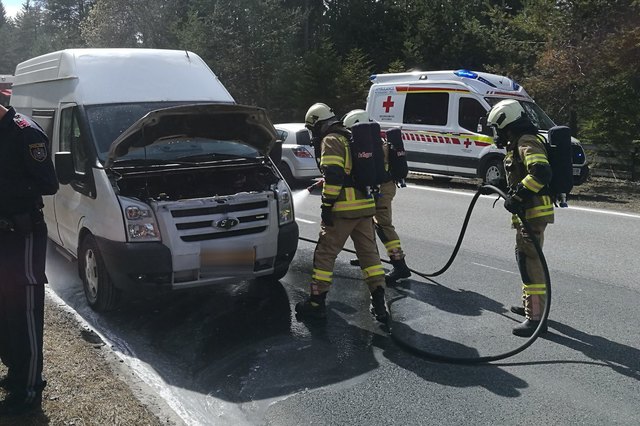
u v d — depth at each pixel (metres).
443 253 7.87
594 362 4.57
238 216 5.38
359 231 5.29
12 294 3.45
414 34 33.22
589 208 11.50
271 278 6.32
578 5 16.28
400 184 6.57
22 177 3.46
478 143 13.77
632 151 15.72
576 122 17.94
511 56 21.08
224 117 5.66
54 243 7.12
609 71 15.68
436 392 4.10
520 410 3.86
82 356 4.34
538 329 4.76
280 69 29.41
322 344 4.91
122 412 3.56
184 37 29.41
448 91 14.53
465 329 5.24
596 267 7.15
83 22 35.38
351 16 35.78
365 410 3.87
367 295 6.14
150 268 5.05
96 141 5.69
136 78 6.36
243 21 29.44
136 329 5.23
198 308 5.74
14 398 3.48
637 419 3.74
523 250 5.13
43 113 6.76
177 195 5.73
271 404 3.96
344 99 26.53
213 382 4.27
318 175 13.82
